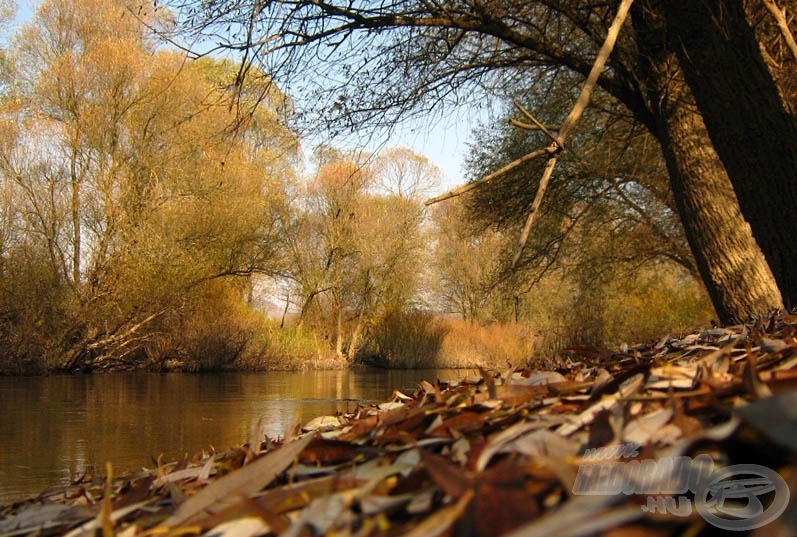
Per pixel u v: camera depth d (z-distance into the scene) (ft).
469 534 2.41
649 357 7.88
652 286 70.18
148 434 25.00
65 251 61.72
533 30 23.93
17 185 59.47
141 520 3.73
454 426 4.38
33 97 62.69
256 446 5.49
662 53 20.12
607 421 3.50
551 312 84.02
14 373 58.90
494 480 2.72
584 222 49.19
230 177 61.82
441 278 104.47
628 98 22.52
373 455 4.12
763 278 19.76
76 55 60.80
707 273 20.40
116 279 61.57
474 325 92.27
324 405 35.50
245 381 57.93
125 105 59.67
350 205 80.07
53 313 59.88
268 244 69.72
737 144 14.16
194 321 70.13
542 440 3.33
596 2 21.65
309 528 2.81
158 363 68.44
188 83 58.08
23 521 4.54
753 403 2.42
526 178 36.22
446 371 85.97
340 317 93.81
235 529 3.14
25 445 22.54
